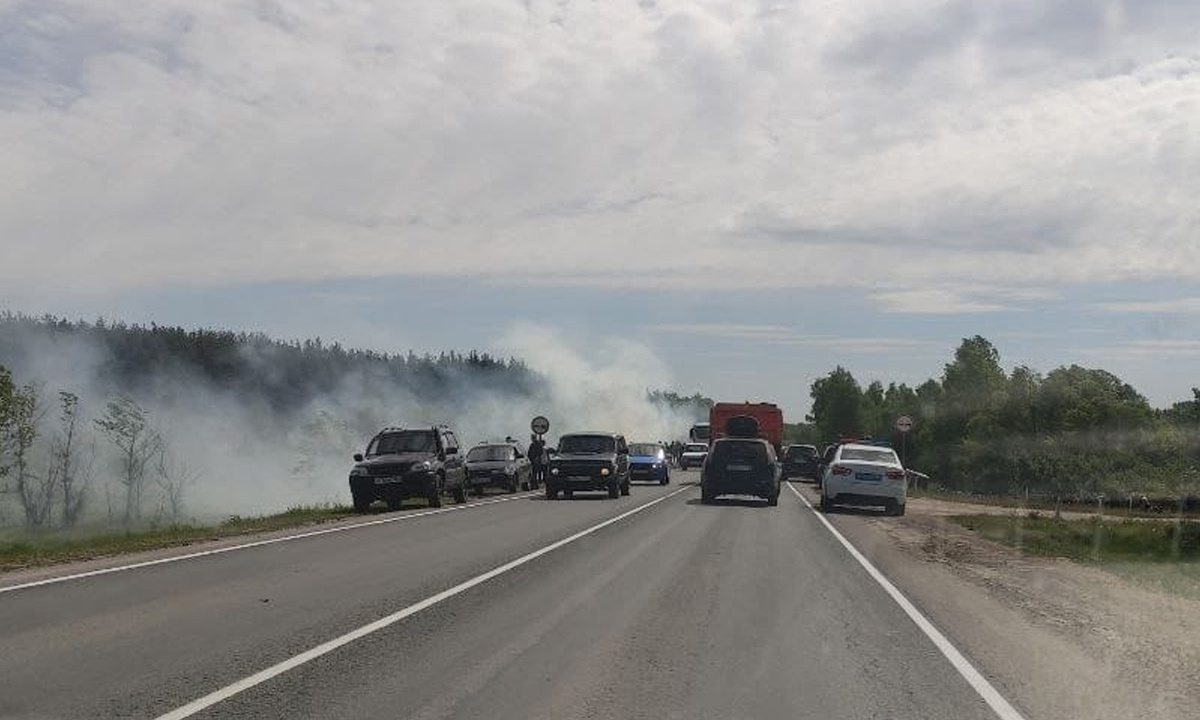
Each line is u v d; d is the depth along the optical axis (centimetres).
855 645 1052
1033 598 1456
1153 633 1196
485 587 1411
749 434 5134
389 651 984
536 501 3584
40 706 777
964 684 893
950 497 4609
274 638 1041
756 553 1894
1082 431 6981
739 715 780
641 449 5262
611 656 974
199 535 2214
